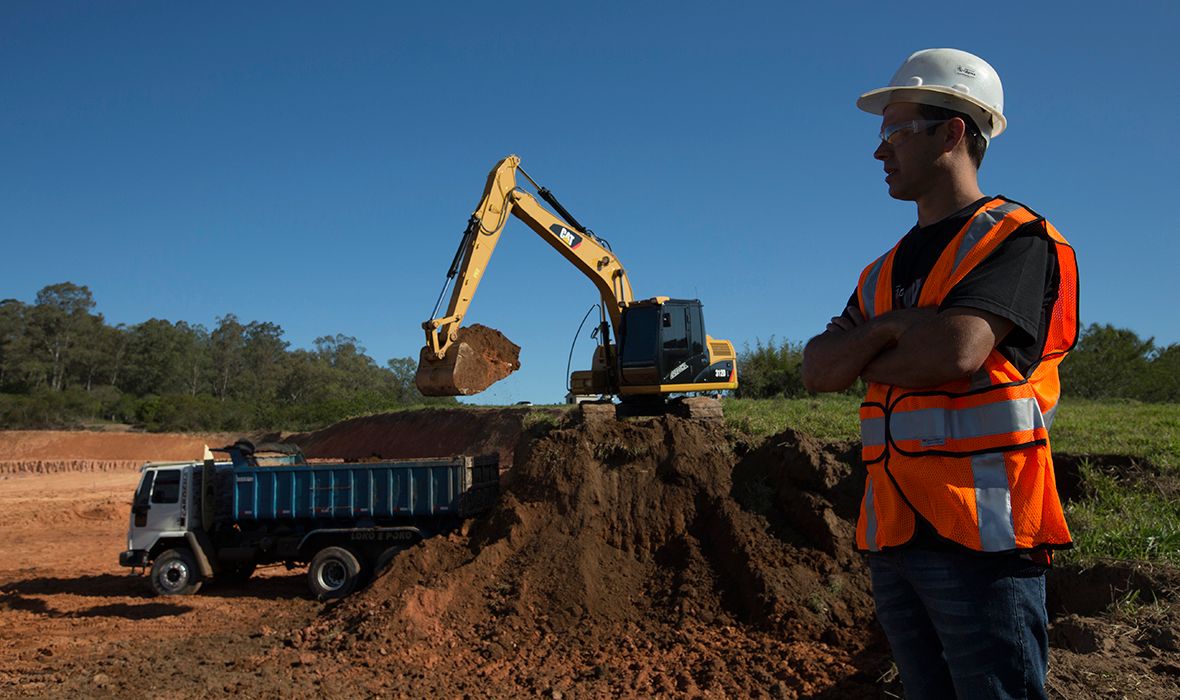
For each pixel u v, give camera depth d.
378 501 12.85
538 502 11.18
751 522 10.29
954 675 1.96
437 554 11.18
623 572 10.30
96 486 31.22
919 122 2.21
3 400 61.56
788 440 10.98
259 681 8.26
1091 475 9.90
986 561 1.90
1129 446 11.29
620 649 8.87
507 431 28.64
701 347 15.00
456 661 8.78
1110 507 8.86
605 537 10.74
